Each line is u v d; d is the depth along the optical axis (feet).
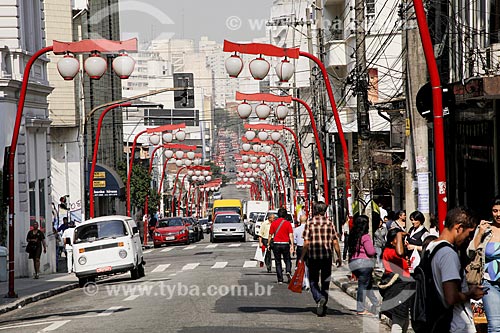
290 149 312.91
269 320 60.59
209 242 235.61
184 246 208.74
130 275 120.37
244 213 336.90
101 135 258.16
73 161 202.80
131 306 72.74
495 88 73.15
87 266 107.34
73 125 199.82
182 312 65.92
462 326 34.60
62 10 200.85
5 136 119.85
